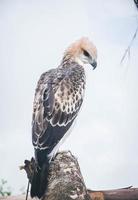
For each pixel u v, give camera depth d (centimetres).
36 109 281
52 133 273
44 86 292
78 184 234
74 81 303
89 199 234
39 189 237
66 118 285
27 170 255
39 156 256
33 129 273
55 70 311
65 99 290
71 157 252
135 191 256
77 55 325
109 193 255
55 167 244
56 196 230
